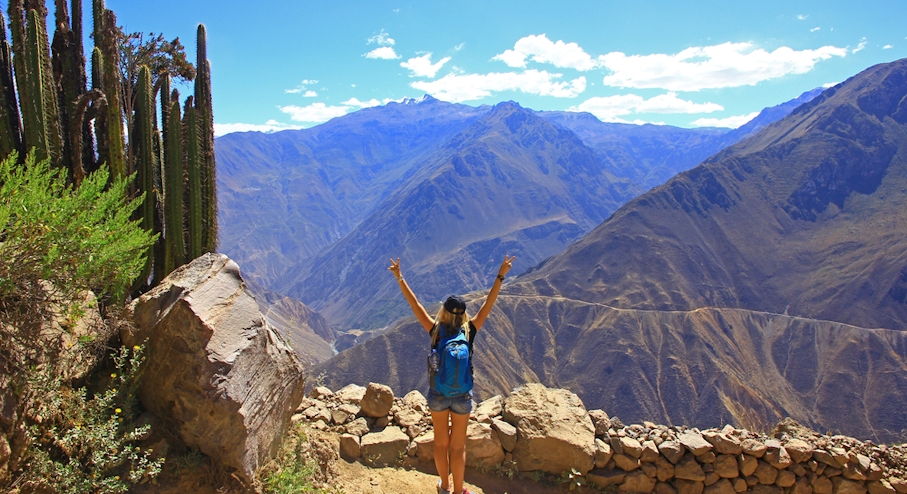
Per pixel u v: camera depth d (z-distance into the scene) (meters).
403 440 6.25
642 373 141.38
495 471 6.19
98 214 4.54
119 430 4.30
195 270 4.94
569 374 145.75
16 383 3.88
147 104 8.70
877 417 127.81
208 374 4.33
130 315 4.69
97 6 8.50
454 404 4.91
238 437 4.44
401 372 125.56
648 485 6.27
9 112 8.15
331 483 5.45
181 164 9.23
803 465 6.40
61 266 4.24
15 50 7.50
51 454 4.06
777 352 157.62
